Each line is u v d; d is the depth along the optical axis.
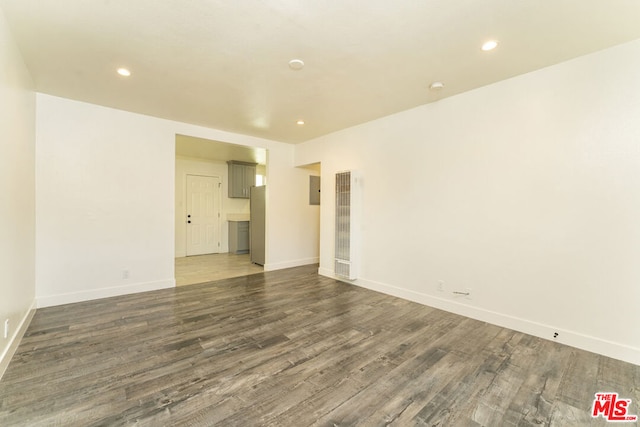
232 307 3.15
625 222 2.06
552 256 2.39
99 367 1.93
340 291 3.79
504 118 2.65
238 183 7.09
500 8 1.70
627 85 2.04
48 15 1.78
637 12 1.71
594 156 2.19
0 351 1.82
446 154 3.08
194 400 1.62
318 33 1.96
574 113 2.27
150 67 2.44
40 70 2.49
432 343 2.34
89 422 1.44
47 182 3.03
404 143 3.49
